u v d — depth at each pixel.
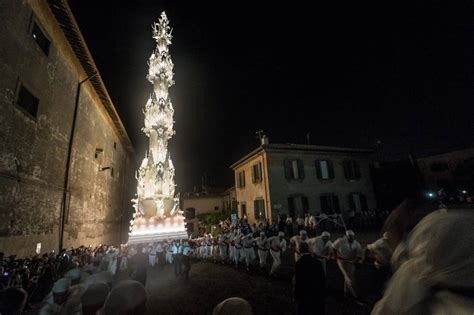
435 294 0.89
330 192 22.81
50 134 12.45
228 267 12.99
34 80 10.98
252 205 24.17
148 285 11.05
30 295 6.59
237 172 28.66
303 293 4.39
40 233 11.42
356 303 6.32
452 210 1.10
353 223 20.80
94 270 5.16
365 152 25.03
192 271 13.20
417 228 1.16
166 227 22.59
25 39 10.25
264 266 10.64
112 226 25.70
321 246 7.66
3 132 8.95
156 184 23.75
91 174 18.66
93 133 19.11
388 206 25.23
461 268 0.84
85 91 17.25
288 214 21.02
